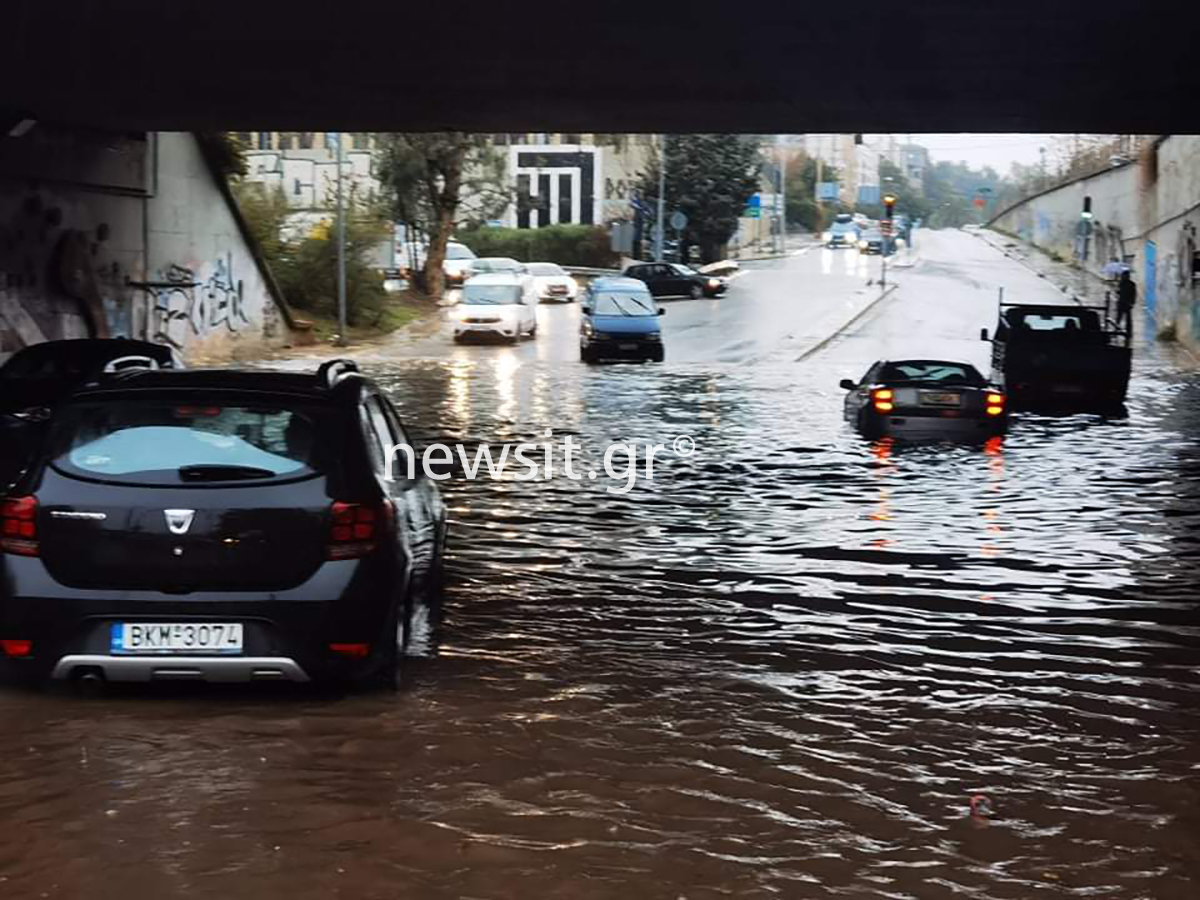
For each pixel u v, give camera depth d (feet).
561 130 96.94
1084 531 43.57
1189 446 67.92
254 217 150.51
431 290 188.24
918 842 18.37
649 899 16.43
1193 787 20.72
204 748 21.58
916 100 80.84
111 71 73.77
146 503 22.85
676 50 67.77
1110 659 28.22
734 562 37.91
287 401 24.04
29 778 20.16
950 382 69.26
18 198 92.73
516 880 16.89
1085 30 61.72
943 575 36.42
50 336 96.78
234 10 61.05
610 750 21.91
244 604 22.71
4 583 22.77
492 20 62.39
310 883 16.69
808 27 62.54
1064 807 19.79
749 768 21.18
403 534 24.70
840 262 275.39
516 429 73.77
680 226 250.78
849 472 57.47
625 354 124.88
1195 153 140.36
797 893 16.67
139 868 17.06
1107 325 98.78
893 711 24.38
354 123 95.40
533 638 29.17
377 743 21.99
